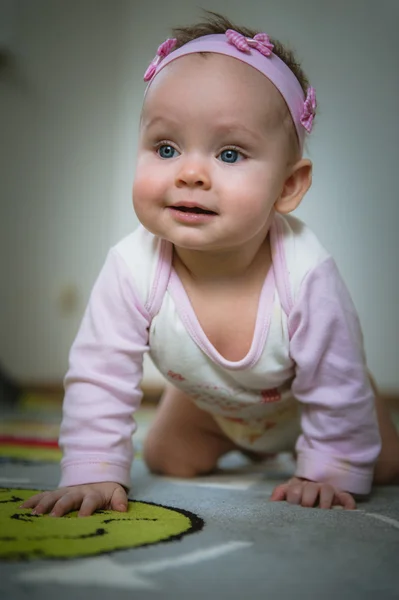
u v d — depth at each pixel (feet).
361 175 7.45
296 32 7.52
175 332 2.90
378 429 3.00
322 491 2.73
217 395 3.13
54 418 5.84
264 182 2.66
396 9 7.45
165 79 2.70
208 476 3.57
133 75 7.93
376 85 7.44
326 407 2.87
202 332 2.88
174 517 2.36
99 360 2.80
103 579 1.69
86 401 2.74
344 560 1.93
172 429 3.47
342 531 2.25
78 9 8.02
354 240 7.46
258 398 3.11
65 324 8.00
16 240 8.06
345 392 2.86
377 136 7.45
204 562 1.85
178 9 7.84
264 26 7.57
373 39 7.45
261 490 3.09
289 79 2.84
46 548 1.90
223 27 3.01
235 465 4.01
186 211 2.61
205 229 2.60
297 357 2.87
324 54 7.49
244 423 3.37
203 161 2.59
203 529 2.19
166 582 1.69
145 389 7.57
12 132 8.08
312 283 2.85
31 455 3.97
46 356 8.00
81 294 7.98
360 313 7.45
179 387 3.19
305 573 1.80
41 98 8.05
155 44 7.88
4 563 1.77
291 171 2.90
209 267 2.86
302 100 2.91
